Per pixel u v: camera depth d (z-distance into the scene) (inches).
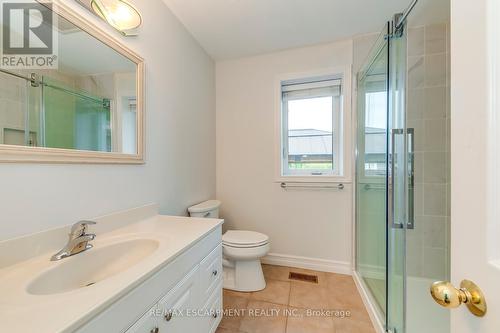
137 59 49.1
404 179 54.6
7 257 27.5
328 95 85.5
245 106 90.7
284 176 86.2
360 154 75.2
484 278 14.0
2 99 27.8
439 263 65.4
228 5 60.4
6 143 28.0
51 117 33.4
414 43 64.6
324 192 82.4
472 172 15.1
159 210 57.6
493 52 13.5
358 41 75.8
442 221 65.1
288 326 53.7
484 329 14.0
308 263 84.1
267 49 84.0
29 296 21.5
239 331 51.9
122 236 39.9
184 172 69.9
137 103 49.4
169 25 61.7
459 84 16.3
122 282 24.2
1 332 16.7
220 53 86.7
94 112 40.1
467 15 15.5
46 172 32.2
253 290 68.1
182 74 68.7
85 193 38.1
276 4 60.2
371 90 66.0
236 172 92.4
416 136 65.7
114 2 40.2
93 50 39.8
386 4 60.2
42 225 31.6
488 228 13.8
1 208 27.2
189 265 37.1
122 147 45.9
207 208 72.4
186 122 71.1
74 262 31.2
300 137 90.0
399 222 53.7
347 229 80.0
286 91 89.9
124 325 23.5
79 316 18.7
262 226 89.7
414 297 58.5
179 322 34.0
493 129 13.5
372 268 64.8
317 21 67.6
